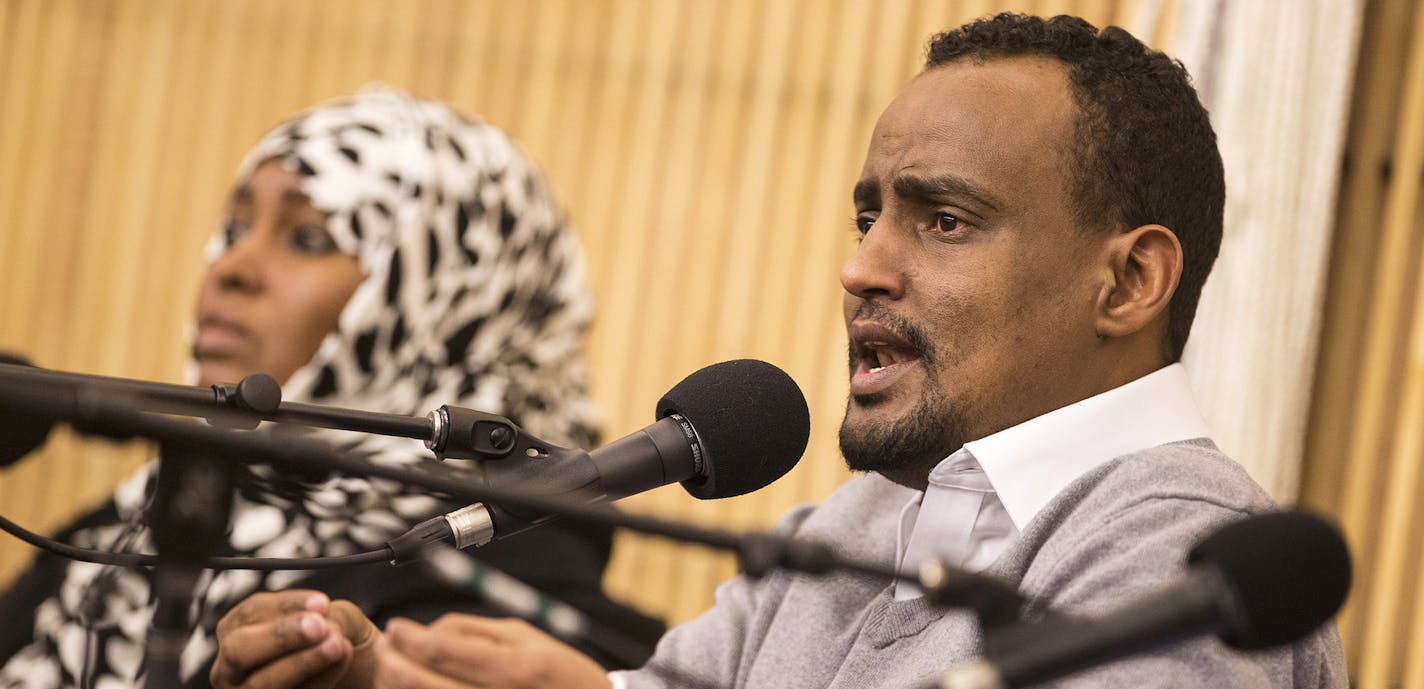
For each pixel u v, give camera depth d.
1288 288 7.31
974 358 3.51
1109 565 3.10
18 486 9.75
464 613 4.85
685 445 3.18
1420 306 7.43
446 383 6.16
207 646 5.19
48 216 10.02
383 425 2.93
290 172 6.14
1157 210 3.65
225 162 9.91
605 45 9.43
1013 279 3.51
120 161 9.98
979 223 3.54
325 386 6.03
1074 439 3.51
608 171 9.34
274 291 6.01
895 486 4.11
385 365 6.10
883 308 3.57
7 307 9.98
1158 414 3.57
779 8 9.20
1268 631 2.01
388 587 4.95
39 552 6.06
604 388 9.20
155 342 9.89
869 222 3.79
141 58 10.00
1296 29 7.34
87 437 2.40
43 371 2.68
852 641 3.70
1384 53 7.65
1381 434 7.50
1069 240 3.56
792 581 3.96
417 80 9.66
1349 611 7.50
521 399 6.30
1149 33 7.90
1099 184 3.58
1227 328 7.31
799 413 3.34
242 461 2.42
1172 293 3.63
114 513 6.16
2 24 10.09
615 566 8.91
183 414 2.77
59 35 10.07
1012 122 3.56
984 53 3.73
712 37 9.29
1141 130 3.65
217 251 6.26
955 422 3.53
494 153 6.58
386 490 5.52
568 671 2.94
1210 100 7.45
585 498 3.04
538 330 6.58
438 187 6.26
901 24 9.02
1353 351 7.62
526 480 2.99
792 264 9.09
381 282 6.09
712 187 9.22
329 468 2.38
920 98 3.67
